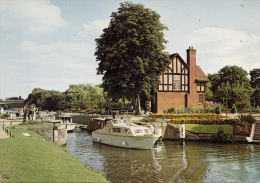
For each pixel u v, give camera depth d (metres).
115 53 37.31
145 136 25.62
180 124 30.22
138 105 41.19
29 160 13.23
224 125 30.97
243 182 15.68
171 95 44.25
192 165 19.48
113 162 20.59
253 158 21.45
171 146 27.75
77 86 95.38
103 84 41.44
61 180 10.62
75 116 58.56
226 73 68.19
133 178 16.30
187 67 45.59
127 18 37.91
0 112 63.56
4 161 12.86
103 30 41.19
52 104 108.19
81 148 26.97
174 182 15.57
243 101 47.91
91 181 10.97
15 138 19.67
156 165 19.55
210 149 25.55
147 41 37.53
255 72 72.56
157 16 40.25
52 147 17.83
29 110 39.19
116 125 28.39
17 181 10.18
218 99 53.72
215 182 15.65
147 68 38.00
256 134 28.84
